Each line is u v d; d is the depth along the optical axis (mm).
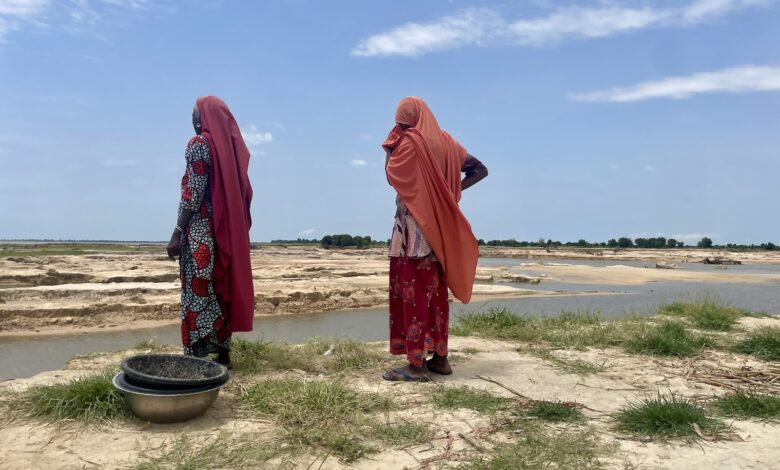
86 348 11117
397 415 3883
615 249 90375
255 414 3836
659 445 3338
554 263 55750
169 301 15125
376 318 15461
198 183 4500
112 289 16219
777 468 2996
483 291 22062
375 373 5070
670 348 6016
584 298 21094
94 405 3701
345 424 3635
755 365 5570
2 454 3148
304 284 20312
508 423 3723
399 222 4816
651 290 26062
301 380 4652
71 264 26250
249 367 5023
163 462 3047
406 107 4832
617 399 4328
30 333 12516
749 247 98062
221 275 4684
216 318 4758
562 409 3914
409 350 4770
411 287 4766
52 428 3529
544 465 3037
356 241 76625
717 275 37531
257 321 14680
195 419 3725
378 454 3246
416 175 4648
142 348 6348
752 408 3930
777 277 36562
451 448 3318
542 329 7348
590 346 6484
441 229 4715
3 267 24109
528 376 5012
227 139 4688
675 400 3982
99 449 3236
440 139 4824
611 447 3279
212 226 4637
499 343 6660
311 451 3248
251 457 3123
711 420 3676
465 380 4844
